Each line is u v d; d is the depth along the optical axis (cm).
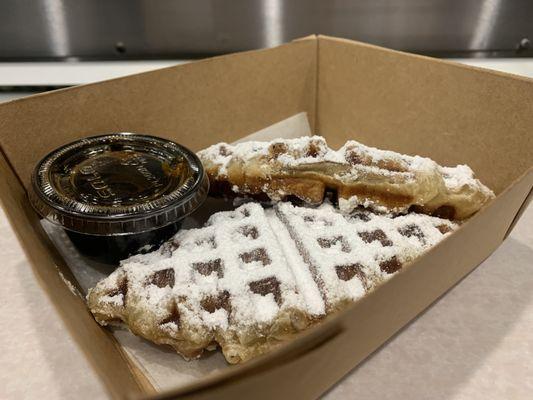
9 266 17
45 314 15
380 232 15
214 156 18
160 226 15
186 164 16
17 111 16
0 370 13
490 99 18
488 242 15
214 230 16
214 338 13
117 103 19
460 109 19
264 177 16
